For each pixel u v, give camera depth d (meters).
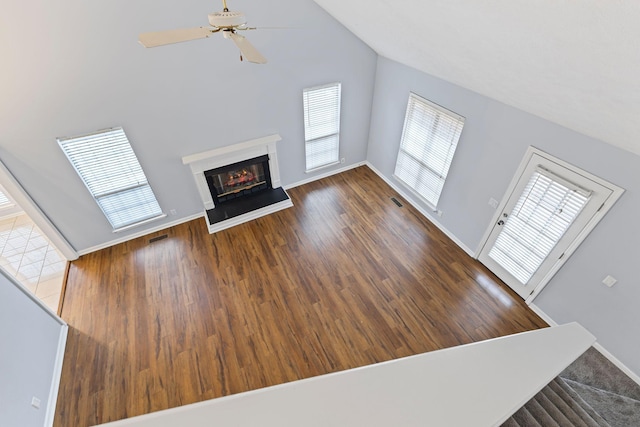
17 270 4.46
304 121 5.19
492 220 4.01
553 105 2.59
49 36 3.04
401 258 4.54
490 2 1.75
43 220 4.03
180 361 3.38
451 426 0.84
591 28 1.45
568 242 3.17
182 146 4.41
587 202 2.89
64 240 4.33
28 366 2.81
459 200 4.46
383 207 5.48
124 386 3.18
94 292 4.09
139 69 3.59
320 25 4.33
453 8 2.09
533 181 3.33
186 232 5.00
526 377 1.16
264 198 5.43
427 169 4.89
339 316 3.81
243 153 4.88
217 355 3.43
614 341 3.09
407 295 4.04
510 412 0.94
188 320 3.77
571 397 2.06
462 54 2.80
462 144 4.09
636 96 1.75
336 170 6.28
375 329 3.67
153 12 3.32
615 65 1.61
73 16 3.04
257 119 4.73
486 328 3.67
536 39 1.84
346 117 5.58
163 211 4.90
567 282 3.32
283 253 4.62
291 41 4.27
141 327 3.70
